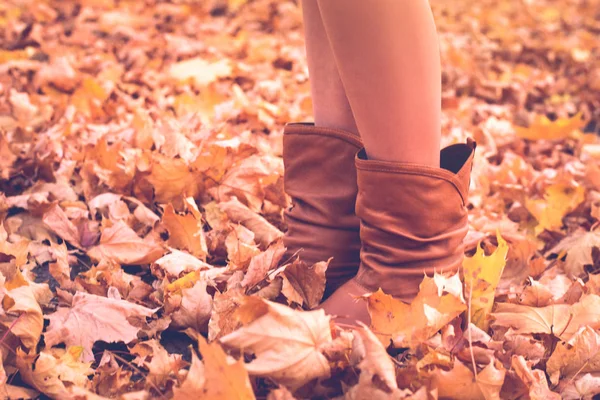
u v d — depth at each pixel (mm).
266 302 1317
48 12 3582
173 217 1641
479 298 1457
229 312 1427
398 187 1389
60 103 2295
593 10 5723
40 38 3018
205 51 3221
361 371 1317
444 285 1394
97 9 3885
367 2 1316
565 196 1908
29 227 1713
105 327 1429
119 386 1341
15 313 1427
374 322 1400
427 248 1425
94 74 2725
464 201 1443
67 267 1592
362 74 1352
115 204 1764
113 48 3170
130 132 2033
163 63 3031
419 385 1334
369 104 1368
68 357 1381
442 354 1366
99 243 1654
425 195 1394
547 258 1812
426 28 1350
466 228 1459
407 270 1423
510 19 5250
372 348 1306
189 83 2672
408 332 1393
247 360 1379
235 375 1241
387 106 1362
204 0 4480
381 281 1430
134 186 1832
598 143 2555
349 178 1500
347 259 1522
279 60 3264
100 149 1885
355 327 1380
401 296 1426
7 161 1890
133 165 1864
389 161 1394
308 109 2572
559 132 2438
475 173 2053
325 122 1545
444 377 1316
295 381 1306
